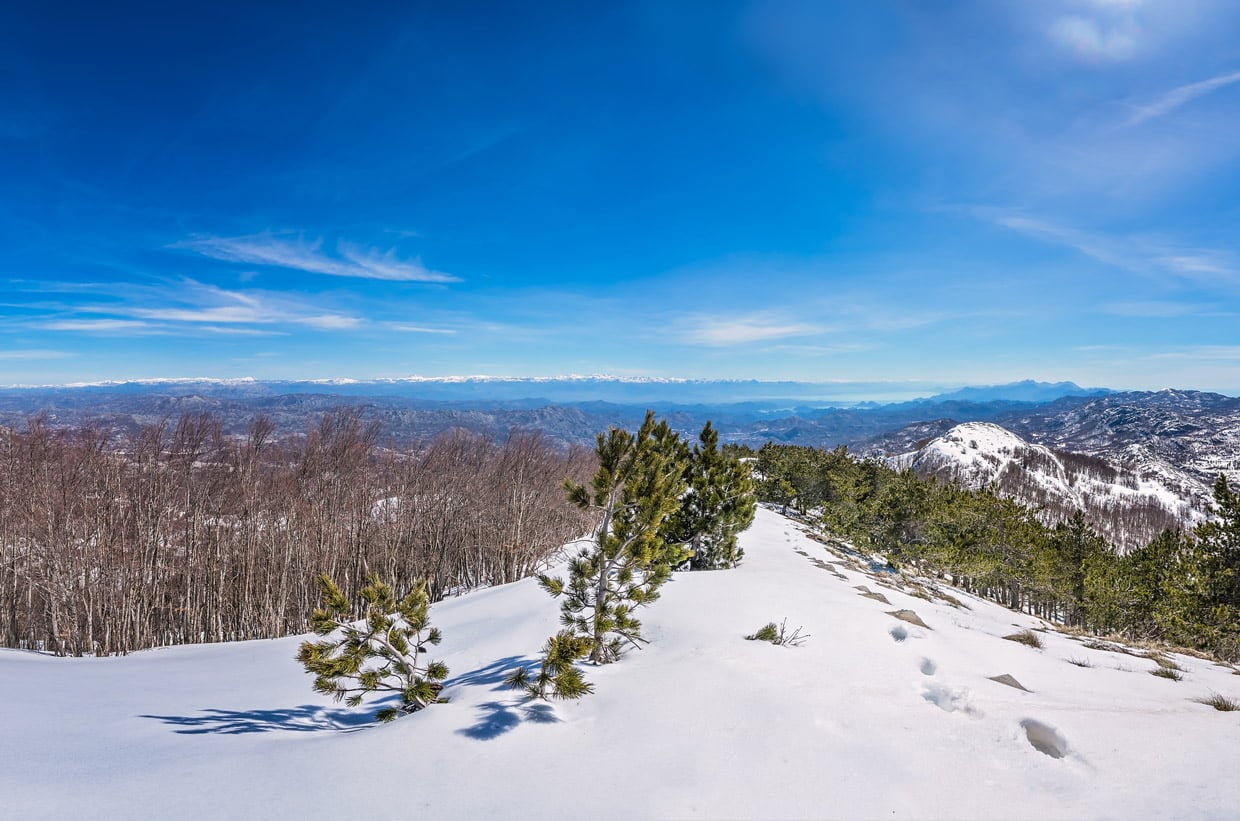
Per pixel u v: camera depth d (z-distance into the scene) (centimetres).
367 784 426
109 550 2150
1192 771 412
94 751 549
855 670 669
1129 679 820
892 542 3203
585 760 457
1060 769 428
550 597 1247
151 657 1565
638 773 432
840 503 3794
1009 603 3969
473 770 444
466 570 3064
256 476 2844
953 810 375
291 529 2748
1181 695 741
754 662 671
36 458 2342
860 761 443
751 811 377
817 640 802
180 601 2416
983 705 566
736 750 464
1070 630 1888
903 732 496
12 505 2253
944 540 3222
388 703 754
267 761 491
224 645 1847
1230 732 502
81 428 2595
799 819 367
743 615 911
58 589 2083
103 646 2002
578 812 379
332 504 3034
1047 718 525
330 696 829
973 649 855
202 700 834
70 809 397
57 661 1425
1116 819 353
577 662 739
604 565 769
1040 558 3391
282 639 1809
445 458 3819
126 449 2520
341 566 2858
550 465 4166
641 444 805
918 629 911
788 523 3572
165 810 393
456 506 3328
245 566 2623
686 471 1511
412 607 703
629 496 783
